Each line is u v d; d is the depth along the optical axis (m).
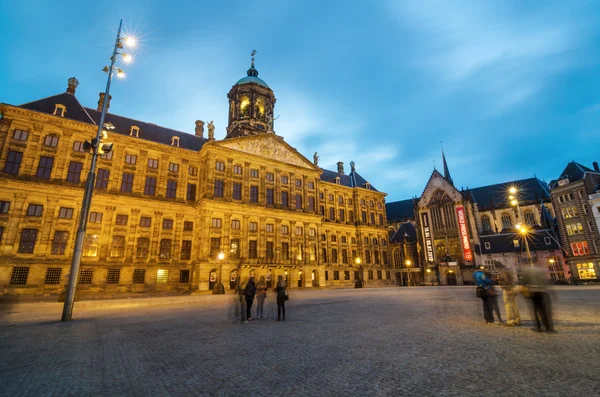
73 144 40.09
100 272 38.41
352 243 70.25
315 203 59.94
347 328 11.41
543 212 74.94
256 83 62.59
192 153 48.94
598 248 53.81
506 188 89.62
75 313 18.45
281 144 57.53
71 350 8.62
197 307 22.06
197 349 8.60
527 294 10.14
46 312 19.12
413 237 86.44
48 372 6.64
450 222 78.38
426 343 8.52
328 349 8.26
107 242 39.56
